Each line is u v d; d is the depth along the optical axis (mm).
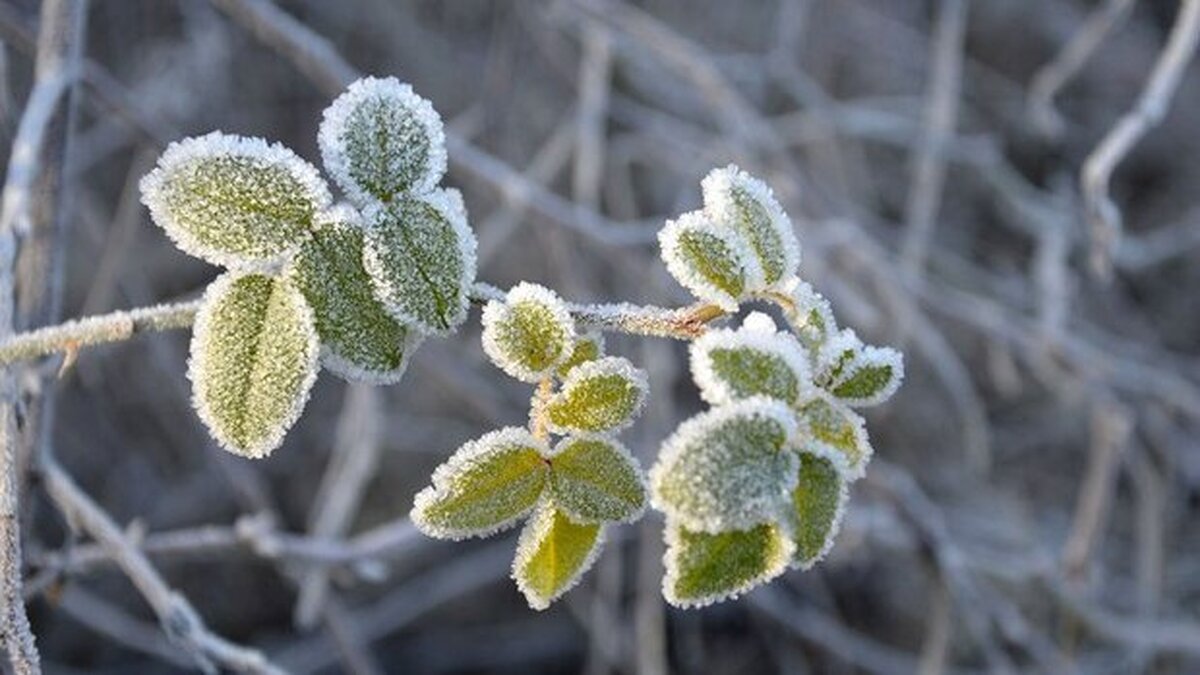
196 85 1059
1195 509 1152
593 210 855
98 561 533
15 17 693
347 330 347
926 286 898
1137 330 1195
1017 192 1028
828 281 839
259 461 1129
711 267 348
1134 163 1305
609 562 944
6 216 470
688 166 1006
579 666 1192
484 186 841
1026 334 913
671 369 924
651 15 1192
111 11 1098
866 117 1007
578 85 1055
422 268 347
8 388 401
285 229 346
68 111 511
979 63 1315
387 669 1166
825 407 335
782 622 997
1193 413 902
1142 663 917
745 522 322
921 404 1109
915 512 767
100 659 1103
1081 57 849
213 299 346
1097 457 896
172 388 1042
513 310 349
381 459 1155
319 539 675
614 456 349
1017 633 845
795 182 896
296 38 630
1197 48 1266
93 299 764
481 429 1109
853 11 1192
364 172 348
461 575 1054
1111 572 1151
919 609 1130
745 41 1211
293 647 1121
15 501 388
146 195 346
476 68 1175
